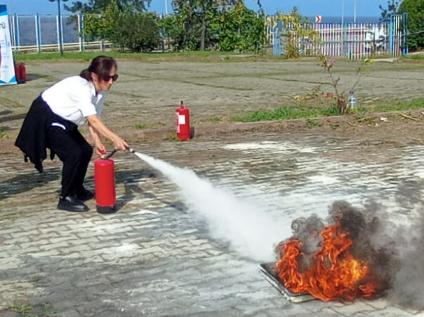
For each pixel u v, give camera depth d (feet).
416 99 50.72
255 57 110.52
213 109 47.88
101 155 22.47
